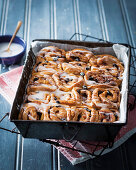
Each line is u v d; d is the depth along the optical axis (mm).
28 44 1259
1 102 1085
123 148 999
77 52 1082
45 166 969
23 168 963
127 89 955
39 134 935
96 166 970
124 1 1444
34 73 1033
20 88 957
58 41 1090
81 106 967
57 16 1366
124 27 1338
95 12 1391
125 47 1071
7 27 1309
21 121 874
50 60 1069
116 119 950
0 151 986
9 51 1172
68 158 973
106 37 1297
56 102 965
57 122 875
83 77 1034
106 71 1046
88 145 992
